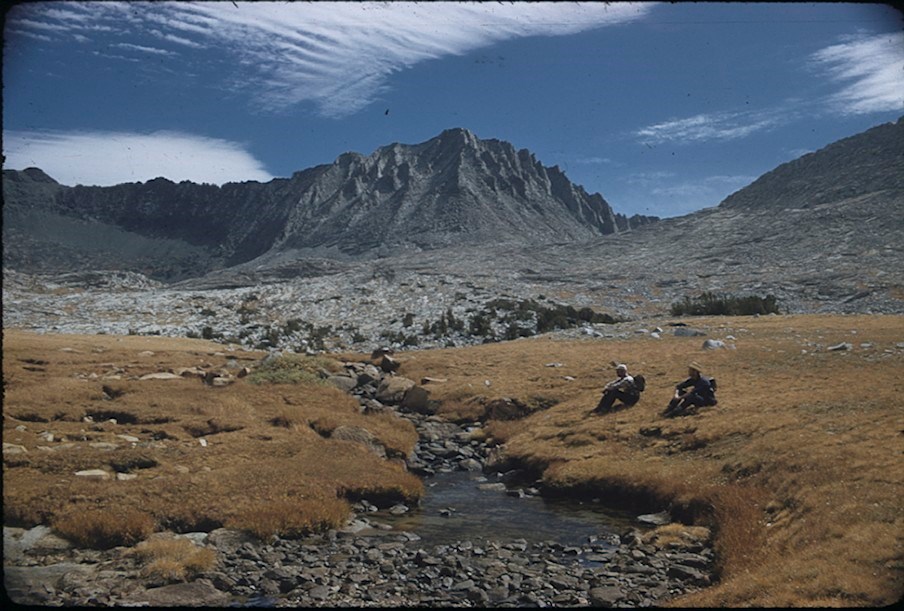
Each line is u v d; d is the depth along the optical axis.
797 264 136.12
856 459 18.89
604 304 114.69
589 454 26.81
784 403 26.86
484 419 36.31
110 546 17.25
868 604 11.76
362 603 14.41
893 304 97.50
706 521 19.47
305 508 19.77
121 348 49.53
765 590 13.11
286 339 81.19
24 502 18.47
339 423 31.41
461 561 17.14
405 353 53.16
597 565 17.09
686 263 155.75
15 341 47.56
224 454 24.77
